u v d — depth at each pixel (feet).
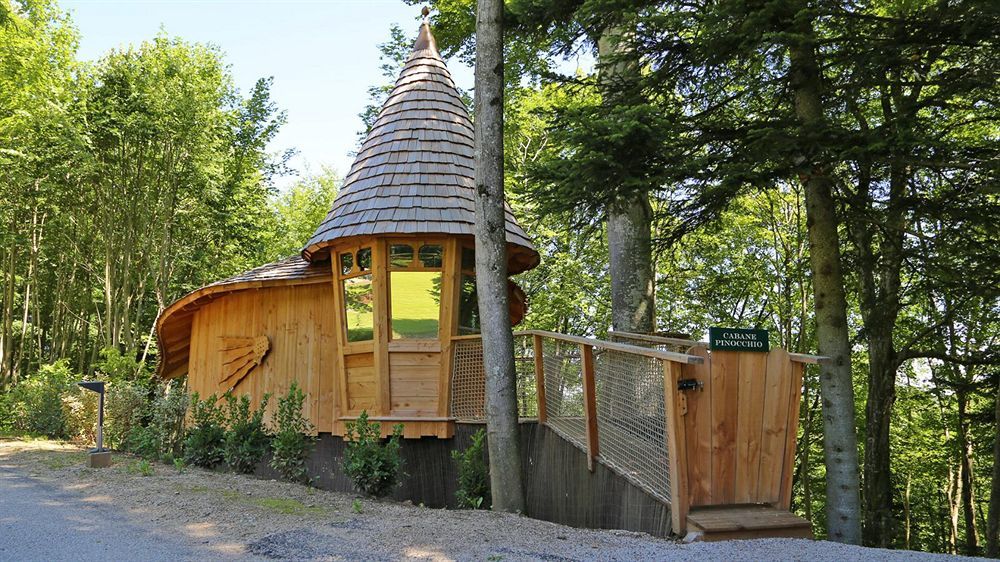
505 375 26.27
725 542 18.28
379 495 26.30
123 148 73.72
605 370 25.16
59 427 42.45
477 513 22.80
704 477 20.44
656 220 32.63
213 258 88.63
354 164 38.14
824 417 27.99
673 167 25.85
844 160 25.13
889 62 26.45
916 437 73.56
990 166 23.36
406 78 39.40
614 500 23.84
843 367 27.84
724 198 30.17
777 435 21.20
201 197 80.48
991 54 26.13
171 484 24.56
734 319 79.61
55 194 78.59
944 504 88.69
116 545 17.12
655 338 29.50
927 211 27.81
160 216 77.87
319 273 38.22
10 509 20.90
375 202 34.63
